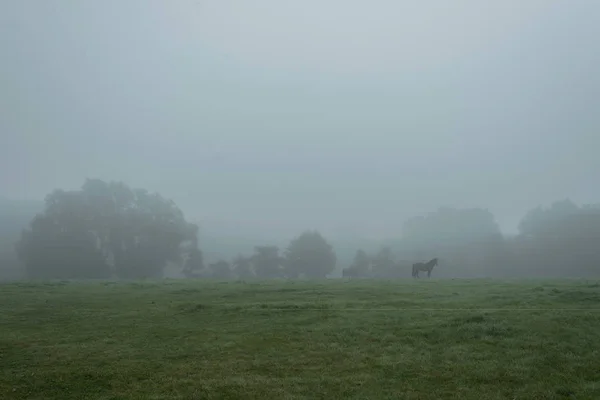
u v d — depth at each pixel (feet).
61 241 260.01
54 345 55.72
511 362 47.88
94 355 51.72
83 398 40.83
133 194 297.53
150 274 275.18
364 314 69.87
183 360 49.93
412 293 94.68
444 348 52.70
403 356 50.14
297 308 76.13
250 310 74.23
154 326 65.00
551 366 46.85
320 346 53.93
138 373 46.21
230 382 43.34
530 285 105.81
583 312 67.36
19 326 66.23
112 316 72.49
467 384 42.93
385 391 41.39
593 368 46.11
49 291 104.94
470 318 63.93
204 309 76.54
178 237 279.28
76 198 274.98
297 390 41.63
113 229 270.05
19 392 42.11
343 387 42.29
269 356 50.90
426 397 40.19
